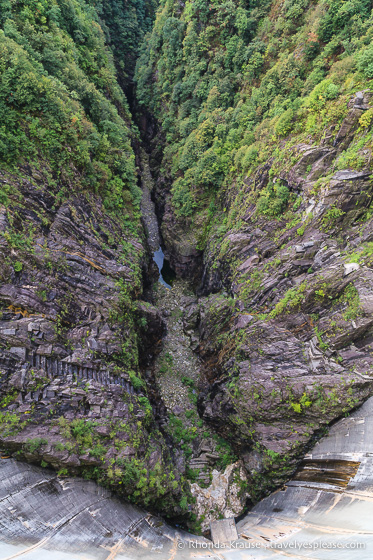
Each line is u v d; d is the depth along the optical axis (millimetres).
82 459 20141
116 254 33281
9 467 17516
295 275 29625
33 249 24250
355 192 27281
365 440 21438
